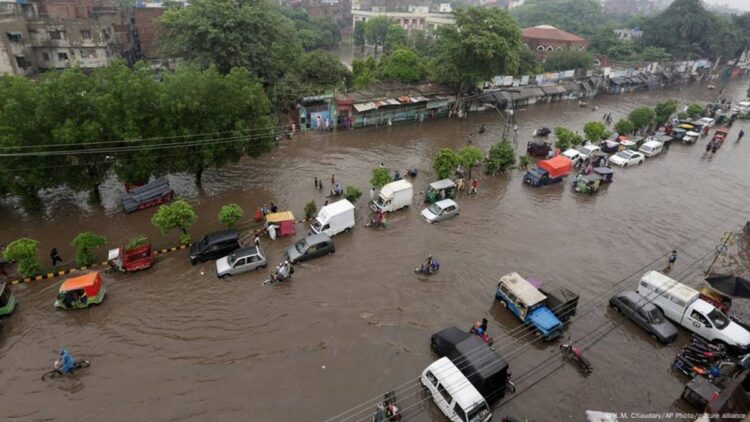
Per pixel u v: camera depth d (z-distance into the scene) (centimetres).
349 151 5269
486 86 7669
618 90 9331
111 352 2203
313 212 3609
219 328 2386
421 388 2050
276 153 5094
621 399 2055
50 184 3281
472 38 6191
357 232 3444
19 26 5697
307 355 2230
